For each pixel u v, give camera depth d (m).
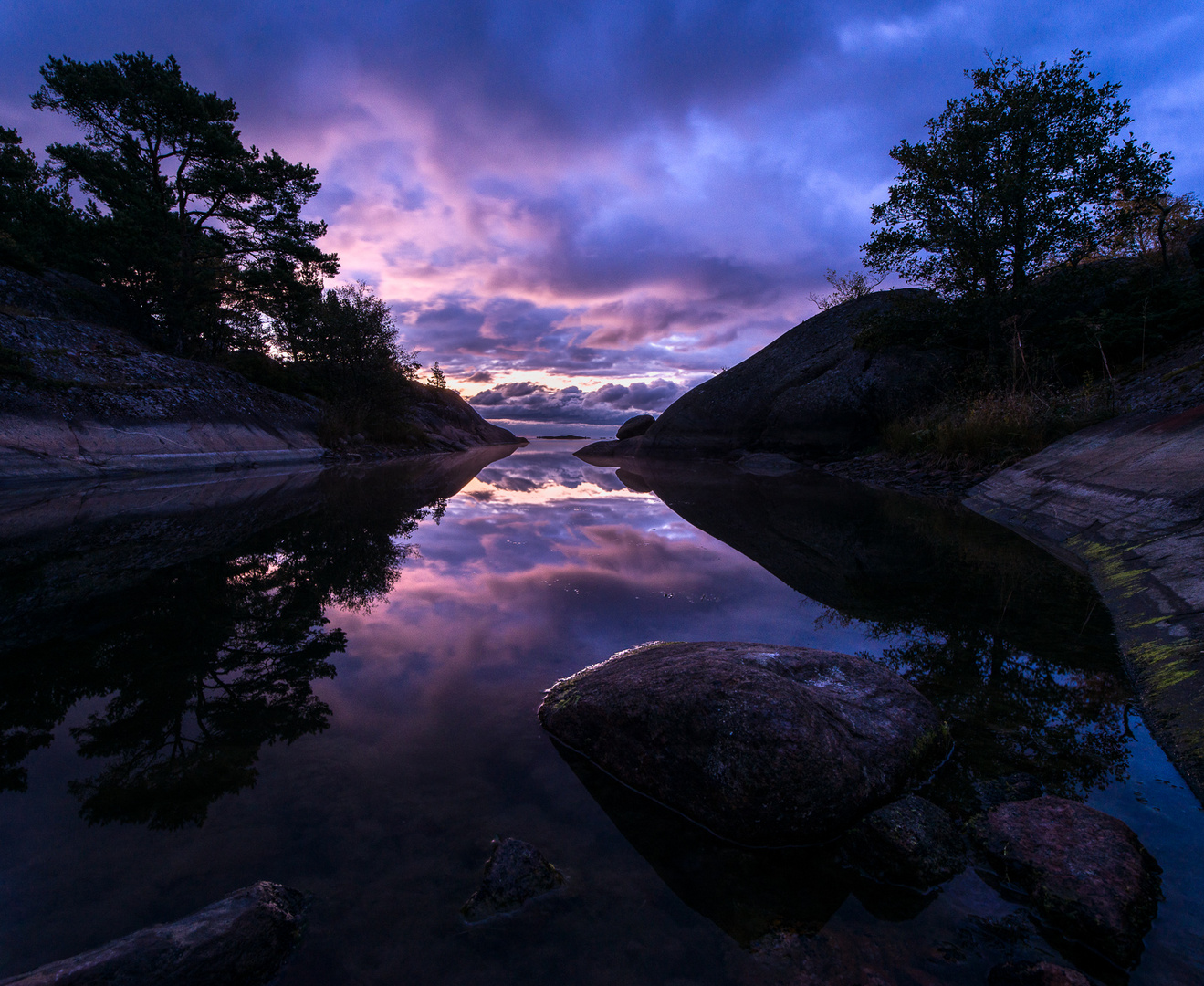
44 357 11.80
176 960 1.15
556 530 6.63
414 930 1.33
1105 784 1.87
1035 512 6.52
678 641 2.99
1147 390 8.30
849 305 18.83
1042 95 11.87
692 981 1.22
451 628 3.35
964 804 1.82
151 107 18.08
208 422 13.60
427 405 32.22
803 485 11.60
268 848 1.56
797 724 1.84
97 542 5.30
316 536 5.97
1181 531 3.83
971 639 3.15
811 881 1.54
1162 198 12.68
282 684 2.59
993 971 1.24
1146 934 1.31
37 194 17.62
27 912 1.33
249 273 19.67
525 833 1.67
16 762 1.94
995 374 12.28
